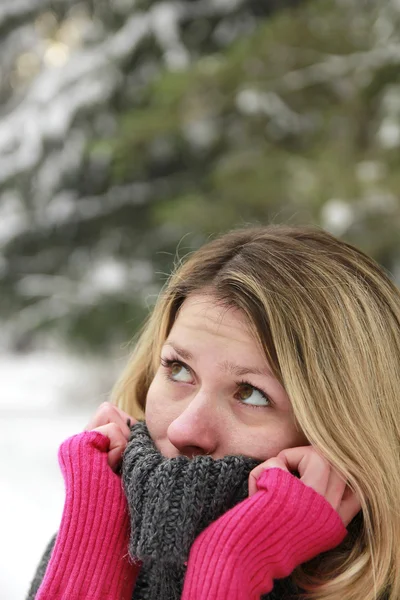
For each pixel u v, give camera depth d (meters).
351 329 1.00
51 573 0.98
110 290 5.78
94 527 1.00
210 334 0.98
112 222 6.23
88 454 1.05
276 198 4.83
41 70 7.67
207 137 5.75
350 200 4.47
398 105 4.61
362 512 1.03
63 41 7.49
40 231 6.31
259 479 0.94
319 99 5.03
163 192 6.09
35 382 8.78
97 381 7.44
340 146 4.78
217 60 5.20
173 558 0.92
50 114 6.47
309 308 0.99
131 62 6.38
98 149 5.53
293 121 5.23
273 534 0.92
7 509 4.35
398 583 1.00
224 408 0.97
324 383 0.97
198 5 6.32
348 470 0.97
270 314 0.97
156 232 6.03
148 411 1.03
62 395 7.97
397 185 4.30
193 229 5.40
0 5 7.17
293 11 5.16
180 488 0.93
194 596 0.90
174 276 1.12
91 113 6.45
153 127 5.28
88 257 6.37
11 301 6.12
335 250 1.08
